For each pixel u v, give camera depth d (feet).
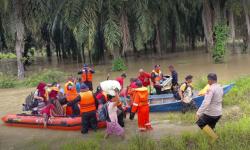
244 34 118.73
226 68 86.74
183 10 127.54
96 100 44.19
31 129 48.11
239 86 61.36
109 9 95.55
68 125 45.85
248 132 36.60
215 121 34.71
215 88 33.83
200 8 133.90
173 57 123.24
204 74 80.23
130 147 35.76
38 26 99.71
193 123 43.98
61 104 49.29
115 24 94.94
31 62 146.30
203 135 36.52
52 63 143.13
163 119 47.19
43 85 51.26
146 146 35.63
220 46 96.12
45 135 44.73
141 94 42.14
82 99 43.65
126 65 109.91
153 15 105.19
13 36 95.96
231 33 128.36
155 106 50.67
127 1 96.37
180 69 91.86
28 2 95.09
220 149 33.14
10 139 44.04
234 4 106.52
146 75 56.80
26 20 96.63
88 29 92.32
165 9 112.37
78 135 43.57
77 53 131.75
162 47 132.26
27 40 132.67
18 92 77.56
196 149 33.73
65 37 138.00
